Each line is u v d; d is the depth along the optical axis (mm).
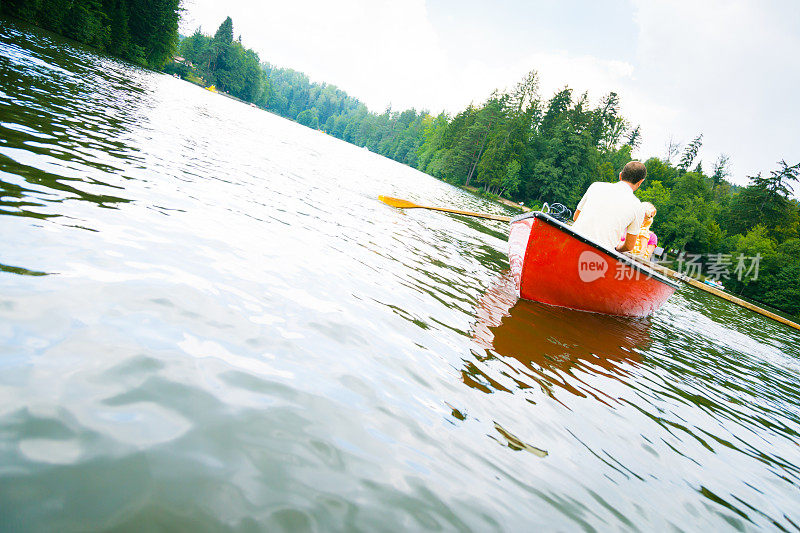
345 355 1839
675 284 4441
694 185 47125
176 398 1236
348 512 1033
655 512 1456
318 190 6816
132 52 32000
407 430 1458
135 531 821
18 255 1719
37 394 1077
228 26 79750
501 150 47875
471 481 1304
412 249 4648
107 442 1010
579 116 45719
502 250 7098
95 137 4613
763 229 39750
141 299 1712
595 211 4219
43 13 24203
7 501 802
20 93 5629
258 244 2963
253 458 1110
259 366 1542
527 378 2238
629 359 3248
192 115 12445
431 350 2189
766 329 9258
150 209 2896
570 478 1497
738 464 2061
